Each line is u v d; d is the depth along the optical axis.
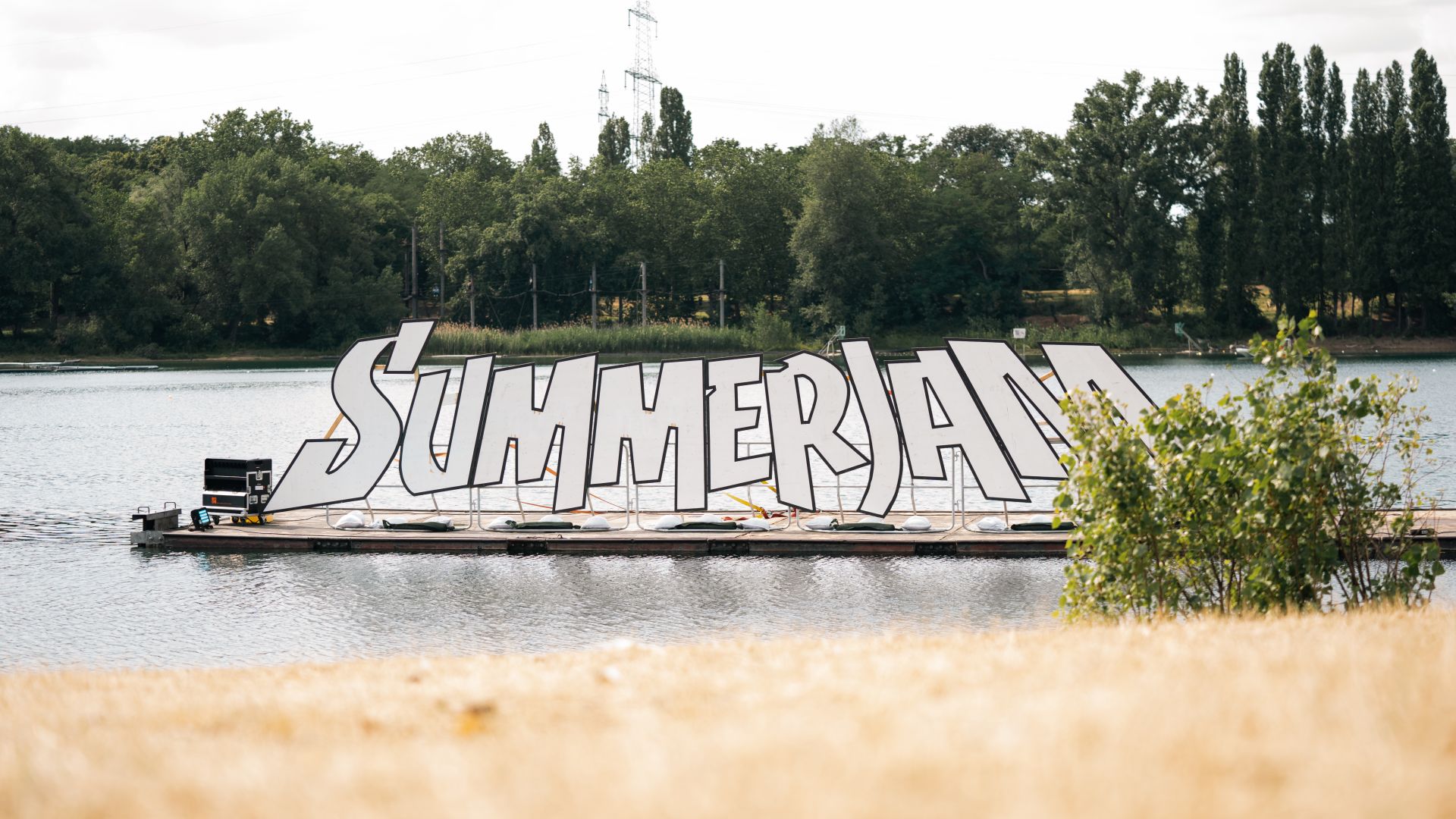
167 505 41.47
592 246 146.00
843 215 134.00
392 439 33.53
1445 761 6.52
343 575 28.72
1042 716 7.92
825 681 10.51
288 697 11.21
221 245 139.12
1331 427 17.25
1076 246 128.62
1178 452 17.73
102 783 7.12
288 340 144.62
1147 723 7.53
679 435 32.22
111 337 135.12
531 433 32.75
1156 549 17.34
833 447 31.55
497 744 8.15
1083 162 126.19
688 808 5.95
